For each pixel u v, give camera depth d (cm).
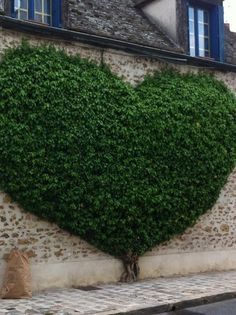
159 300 716
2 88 753
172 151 898
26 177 761
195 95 948
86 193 807
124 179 843
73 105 798
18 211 767
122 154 841
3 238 749
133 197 851
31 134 764
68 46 834
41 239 784
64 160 787
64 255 807
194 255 962
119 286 823
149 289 797
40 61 789
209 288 809
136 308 666
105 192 825
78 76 816
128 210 849
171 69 961
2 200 754
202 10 1098
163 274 916
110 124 832
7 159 748
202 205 952
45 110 776
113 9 1030
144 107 876
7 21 764
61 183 784
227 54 1146
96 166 814
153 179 877
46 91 779
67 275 808
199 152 934
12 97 755
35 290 773
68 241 812
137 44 925
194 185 931
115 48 881
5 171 750
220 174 971
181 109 920
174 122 905
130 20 1028
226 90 1023
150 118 877
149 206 873
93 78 834
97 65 862
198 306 730
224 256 1007
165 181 891
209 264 982
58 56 812
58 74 795
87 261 831
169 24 1048
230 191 1020
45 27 794
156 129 882
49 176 776
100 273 845
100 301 706
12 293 722
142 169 863
